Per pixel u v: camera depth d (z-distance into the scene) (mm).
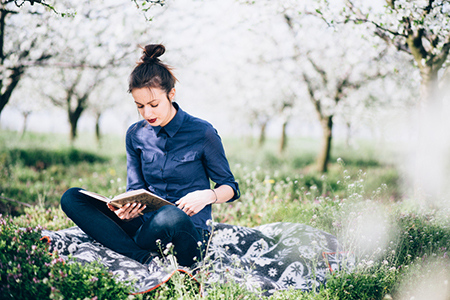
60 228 3764
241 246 2955
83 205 2367
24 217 4012
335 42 9555
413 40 4855
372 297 2352
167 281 2146
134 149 2641
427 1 4504
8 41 6488
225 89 12578
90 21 6477
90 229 2365
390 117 10781
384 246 3027
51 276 1812
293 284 2537
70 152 12414
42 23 6184
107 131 25281
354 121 12664
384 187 3711
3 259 1881
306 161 15008
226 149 17891
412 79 5676
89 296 1844
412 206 4465
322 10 4859
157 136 2498
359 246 2818
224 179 2553
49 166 10430
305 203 4777
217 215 4570
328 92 11109
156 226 2236
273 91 12578
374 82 10836
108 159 12891
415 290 2383
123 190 5496
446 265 2629
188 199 2318
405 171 10539
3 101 6566
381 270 2514
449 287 2383
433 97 4914
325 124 11531
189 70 10008
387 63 9484
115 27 6895
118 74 8641
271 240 3059
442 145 4859
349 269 2590
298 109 13938
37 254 2004
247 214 4863
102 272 1957
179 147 2492
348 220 3285
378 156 15383
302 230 3021
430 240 3084
